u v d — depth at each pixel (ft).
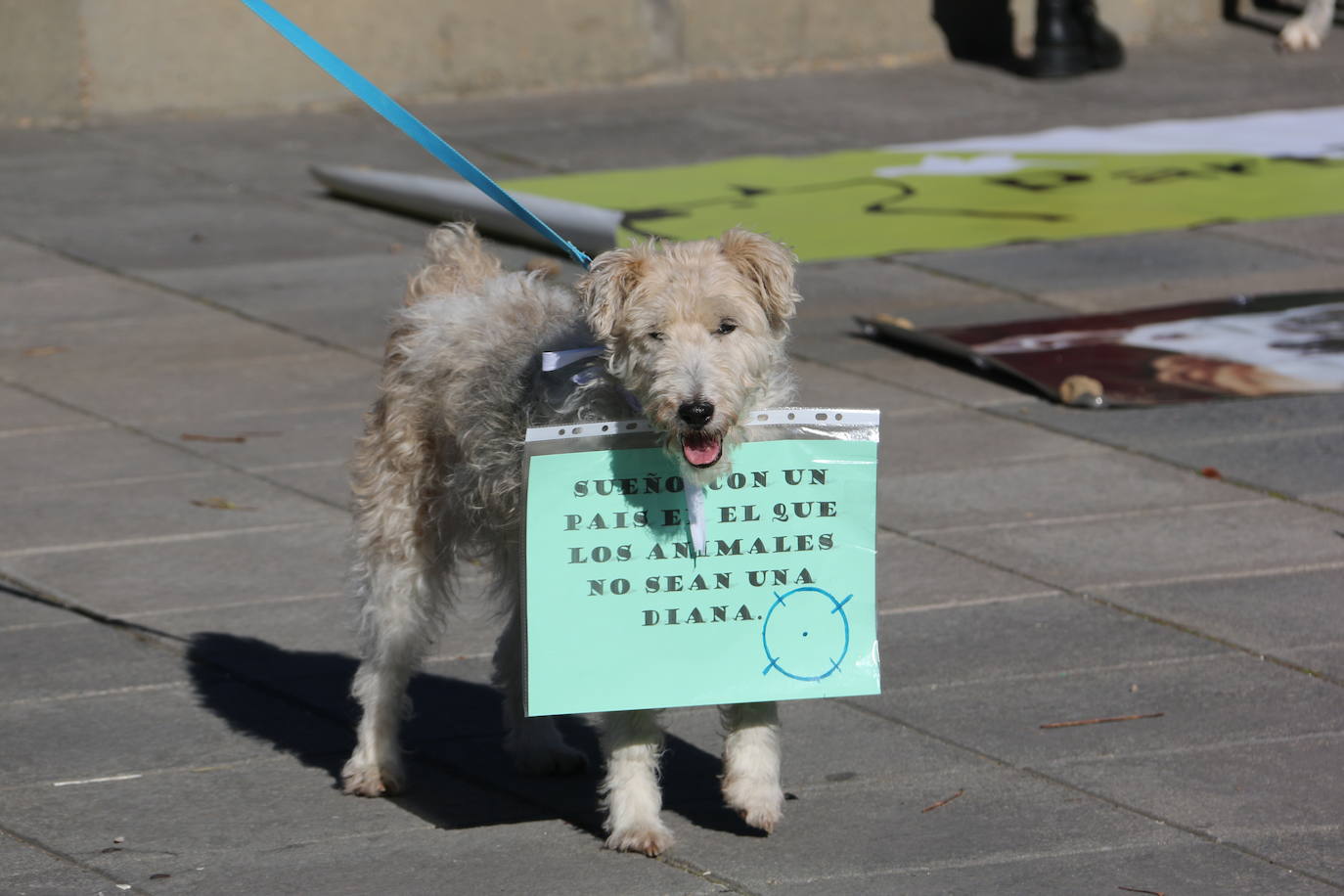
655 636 22.24
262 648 30.86
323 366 48.55
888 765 25.90
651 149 77.05
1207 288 54.54
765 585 22.35
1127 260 57.98
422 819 24.45
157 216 66.44
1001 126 81.46
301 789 25.44
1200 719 27.32
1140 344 48.67
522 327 25.13
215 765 26.25
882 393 45.62
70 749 26.68
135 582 33.81
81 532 36.42
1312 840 23.17
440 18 87.92
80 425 43.65
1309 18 58.34
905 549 35.22
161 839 23.68
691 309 21.31
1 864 22.84
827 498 22.39
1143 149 75.82
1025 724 27.30
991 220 63.77
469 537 25.93
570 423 22.71
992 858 22.77
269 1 84.69
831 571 22.44
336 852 23.27
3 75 81.25
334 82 87.04
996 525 36.37
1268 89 89.15
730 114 84.53
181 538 36.14
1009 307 53.01
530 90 90.53
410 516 25.61
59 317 53.57
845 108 85.97
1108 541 35.40
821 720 27.66
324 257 60.75
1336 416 42.83
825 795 24.90
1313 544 34.96
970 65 96.89
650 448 21.97
